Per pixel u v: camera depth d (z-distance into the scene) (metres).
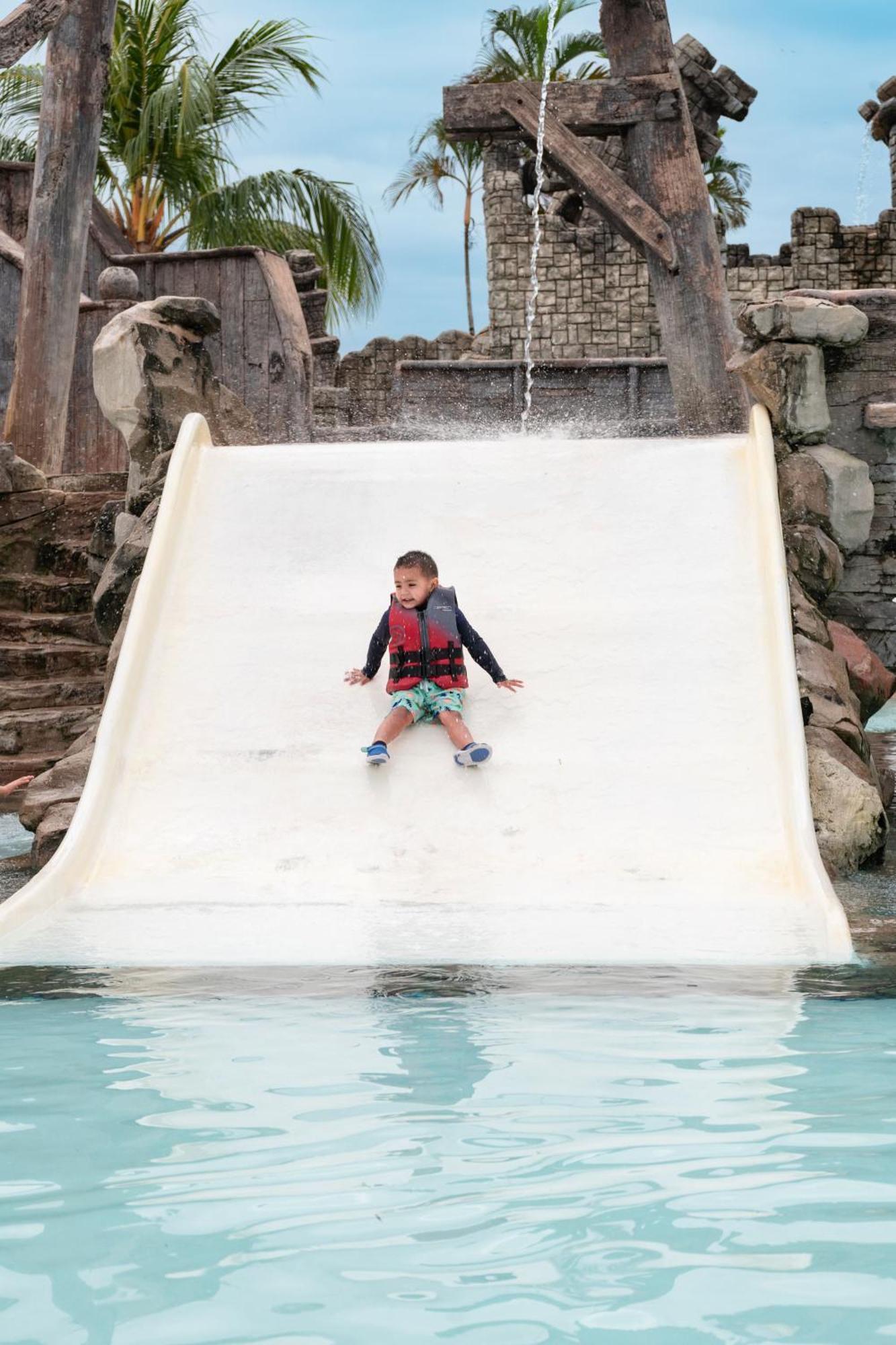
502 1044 3.62
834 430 9.47
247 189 25.98
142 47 25.36
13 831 8.22
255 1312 2.11
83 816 5.87
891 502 9.48
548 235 30.59
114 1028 3.81
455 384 18.42
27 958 4.66
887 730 10.59
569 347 30.66
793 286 31.20
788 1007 4.00
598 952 4.64
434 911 5.16
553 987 4.23
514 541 7.50
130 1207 2.54
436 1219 2.47
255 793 6.12
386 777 6.17
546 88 13.02
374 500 7.88
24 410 14.21
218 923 5.06
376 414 29.88
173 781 6.22
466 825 5.88
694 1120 2.99
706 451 8.07
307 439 16.12
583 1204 2.53
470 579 7.26
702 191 12.98
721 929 4.91
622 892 5.35
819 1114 3.02
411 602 6.32
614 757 6.18
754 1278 2.22
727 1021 3.84
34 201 14.17
